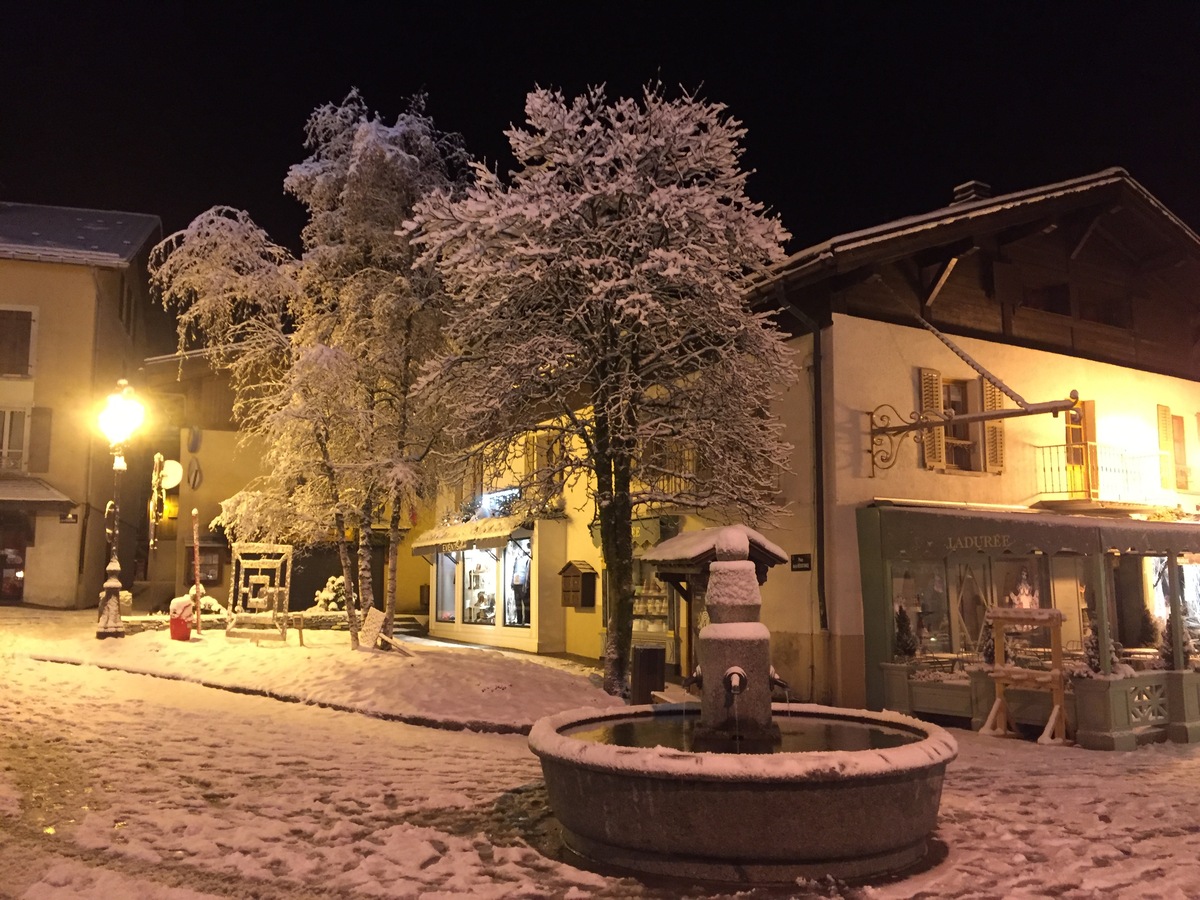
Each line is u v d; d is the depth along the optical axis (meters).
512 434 14.24
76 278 25.12
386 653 15.70
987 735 12.49
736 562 7.68
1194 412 20.66
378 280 17.70
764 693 7.35
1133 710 12.05
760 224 14.52
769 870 5.96
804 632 15.17
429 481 17.98
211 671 14.77
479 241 13.74
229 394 26.77
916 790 6.23
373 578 28.50
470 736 11.45
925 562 15.80
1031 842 7.16
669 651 18.09
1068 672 12.20
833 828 5.96
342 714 12.45
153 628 18.20
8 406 24.44
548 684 13.77
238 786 8.38
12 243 24.80
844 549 14.80
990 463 16.48
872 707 14.50
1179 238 19.59
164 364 26.53
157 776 8.61
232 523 18.95
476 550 24.27
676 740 7.64
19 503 23.20
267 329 17.31
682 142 14.29
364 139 17.19
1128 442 19.03
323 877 6.00
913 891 5.89
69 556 24.02
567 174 14.10
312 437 17.02
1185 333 21.09
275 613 17.53
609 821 6.26
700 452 14.20
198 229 16.92
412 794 8.28
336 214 17.77
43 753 9.34
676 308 13.73
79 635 18.00
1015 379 17.31
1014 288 17.73
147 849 6.37
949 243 16.08
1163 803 8.52
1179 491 19.86
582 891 5.85
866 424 15.29
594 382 14.38
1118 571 18.56
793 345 16.02
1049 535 12.80
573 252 13.69
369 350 17.59
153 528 20.42
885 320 15.85
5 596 23.75
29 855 6.21
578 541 21.09
